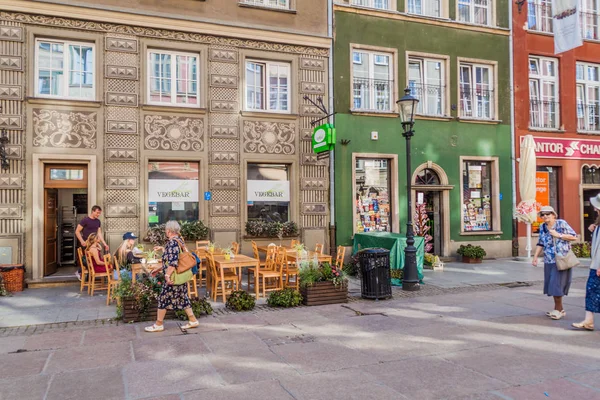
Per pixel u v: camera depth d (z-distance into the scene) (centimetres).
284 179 1285
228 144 1206
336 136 1333
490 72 1558
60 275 1090
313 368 509
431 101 1479
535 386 455
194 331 661
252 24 1240
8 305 835
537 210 1590
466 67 1534
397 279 1052
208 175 1184
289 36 1273
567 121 1645
